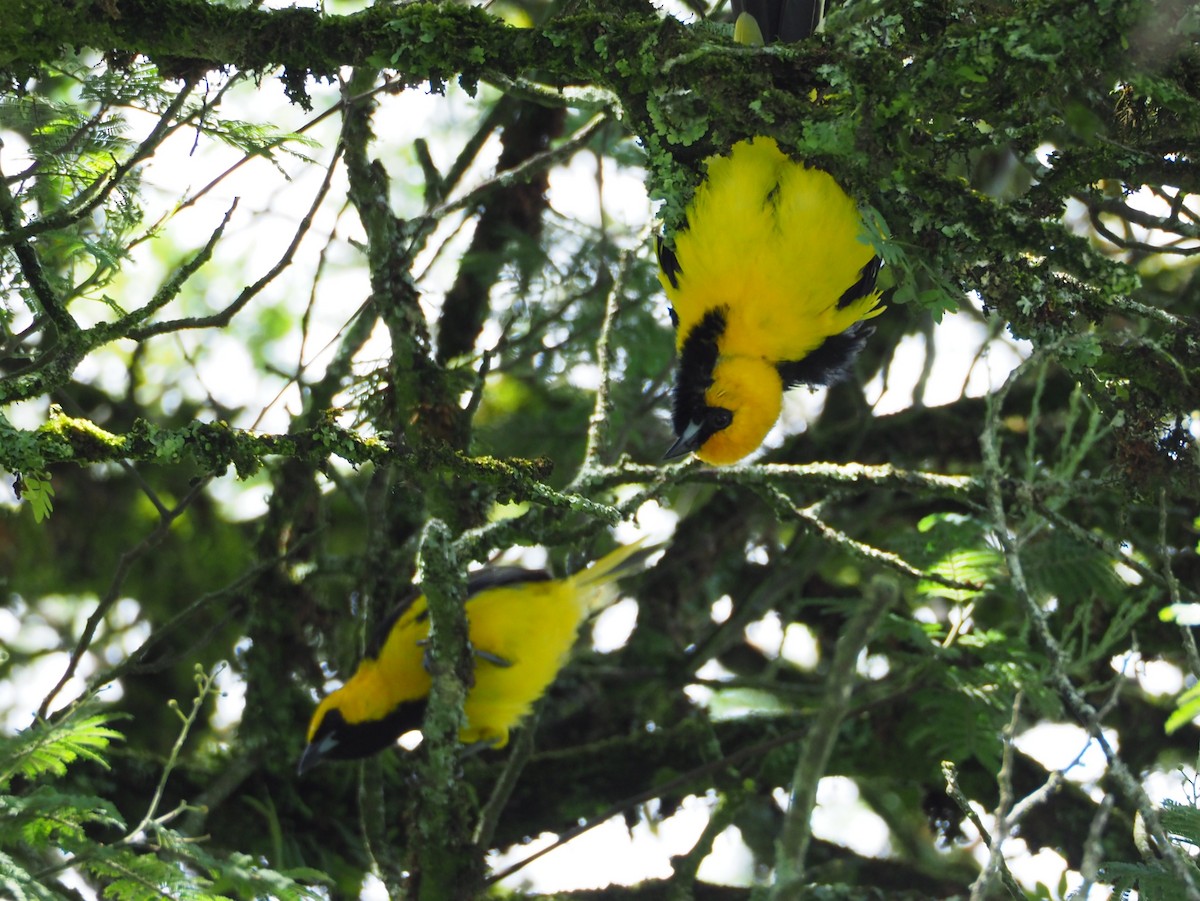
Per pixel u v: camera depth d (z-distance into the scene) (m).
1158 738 13.48
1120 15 6.53
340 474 13.37
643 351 14.55
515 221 15.12
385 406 10.96
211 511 16.53
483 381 10.84
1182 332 8.01
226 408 14.32
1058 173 7.52
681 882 11.05
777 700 15.84
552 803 13.48
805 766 8.11
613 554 13.51
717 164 8.52
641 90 7.30
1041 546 11.75
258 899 8.92
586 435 15.24
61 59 7.77
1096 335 7.67
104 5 7.31
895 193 7.35
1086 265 6.86
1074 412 10.96
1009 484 10.17
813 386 10.19
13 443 6.72
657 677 14.24
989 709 11.52
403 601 12.97
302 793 13.12
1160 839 6.06
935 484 10.59
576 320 14.66
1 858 7.61
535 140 15.20
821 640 15.89
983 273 7.45
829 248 8.75
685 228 8.95
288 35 7.38
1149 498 8.33
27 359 8.92
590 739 14.67
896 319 15.17
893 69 6.85
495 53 7.29
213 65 7.90
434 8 7.36
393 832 13.02
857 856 13.85
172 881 8.08
